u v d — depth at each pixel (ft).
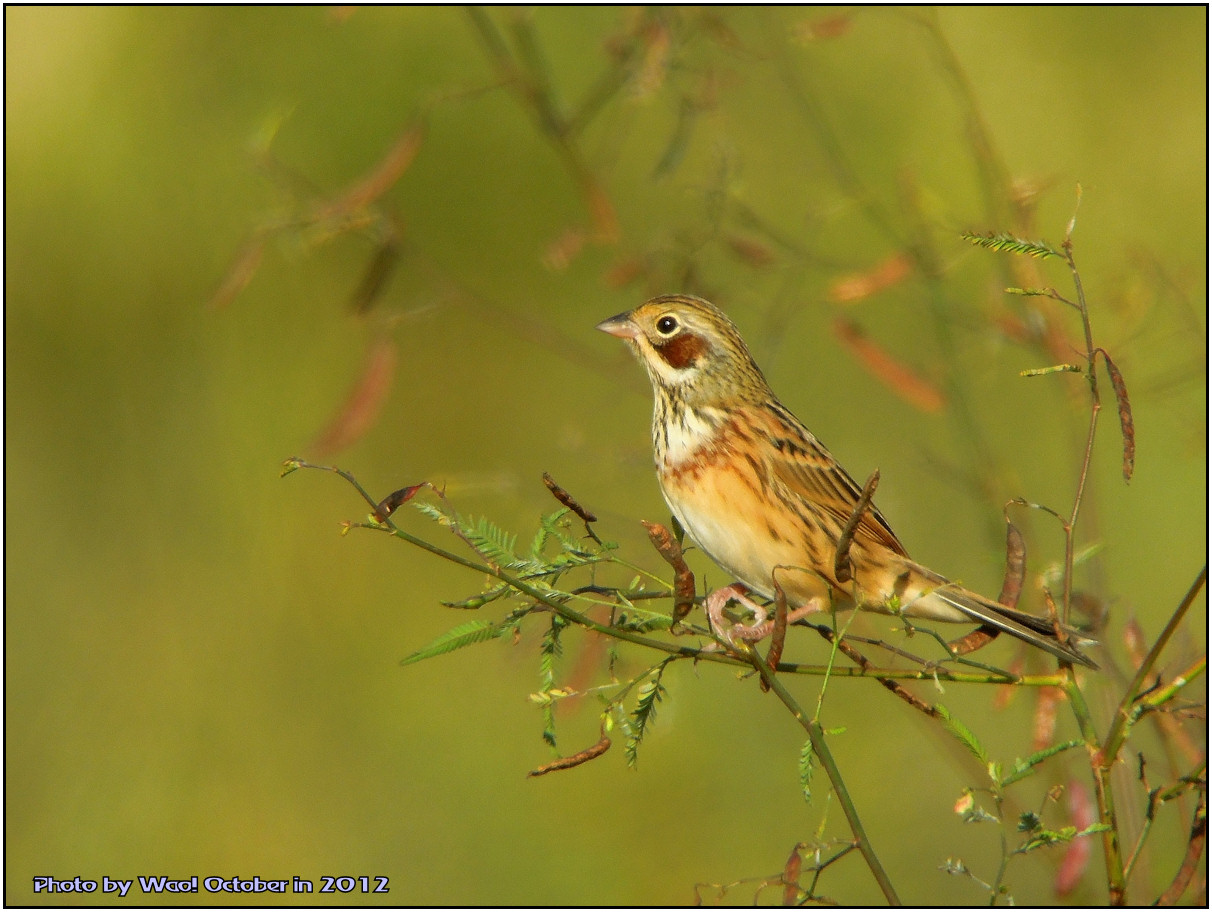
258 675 42.47
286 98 46.52
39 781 39.34
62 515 44.70
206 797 39.27
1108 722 28.55
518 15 34.47
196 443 46.06
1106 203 46.26
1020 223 31.78
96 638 43.06
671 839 37.63
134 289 46.60
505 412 47.01
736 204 33.53
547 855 37.52
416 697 41.70
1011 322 32.63
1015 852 19.24
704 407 29.53
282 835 38.50
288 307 46.85
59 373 45.85
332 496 45.60
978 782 34.04
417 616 43.86
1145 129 48.14
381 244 31.65
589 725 39.40
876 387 44.60
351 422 31.14
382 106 46.32
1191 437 33.37
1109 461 42.19
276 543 45.03
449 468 46.32
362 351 46.91
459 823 38.50
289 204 32.04
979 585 40.09
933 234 33.37
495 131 46.78
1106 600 29.84
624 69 33.42
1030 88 48.34
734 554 29.58
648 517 43.52
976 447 32.96
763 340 33.96
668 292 33.45
